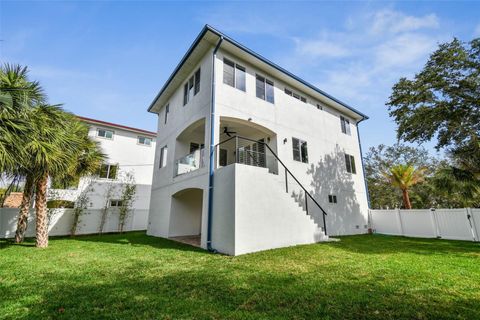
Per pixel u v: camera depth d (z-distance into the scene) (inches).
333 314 114.9
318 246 303.6
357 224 534.9
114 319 110.5
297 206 330.0
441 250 291.6
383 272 185.3
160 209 479.8
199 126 424.5
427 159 911.7
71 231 500.7
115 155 684.7
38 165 293.3
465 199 392.5
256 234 276.4
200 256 251.0
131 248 306.0
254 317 111.5
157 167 542.6
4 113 230.2
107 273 186.5
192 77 432.8
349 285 154.6
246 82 401.4
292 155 442.9
